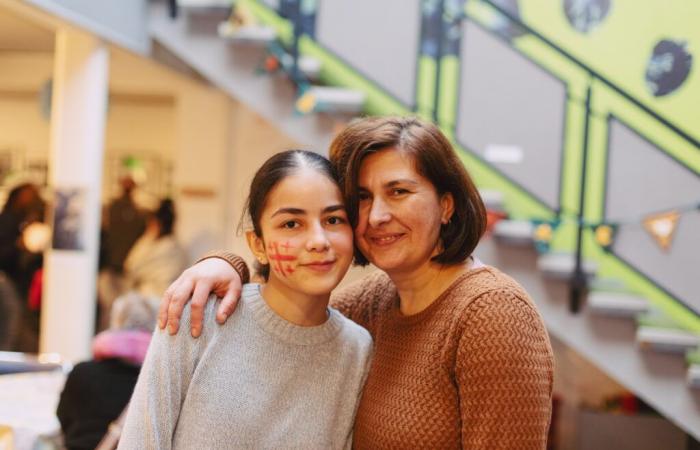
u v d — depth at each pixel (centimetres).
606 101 489
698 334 418
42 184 820
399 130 159
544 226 411
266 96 473
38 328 529
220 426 146
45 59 718
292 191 150
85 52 470
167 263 609
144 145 827
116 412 274
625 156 418
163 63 562
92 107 472
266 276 168
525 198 457
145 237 644
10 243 545
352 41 447
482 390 146
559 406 557
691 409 404
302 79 468
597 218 478
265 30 458
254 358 153
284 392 155
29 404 308
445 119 488
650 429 524
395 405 159
